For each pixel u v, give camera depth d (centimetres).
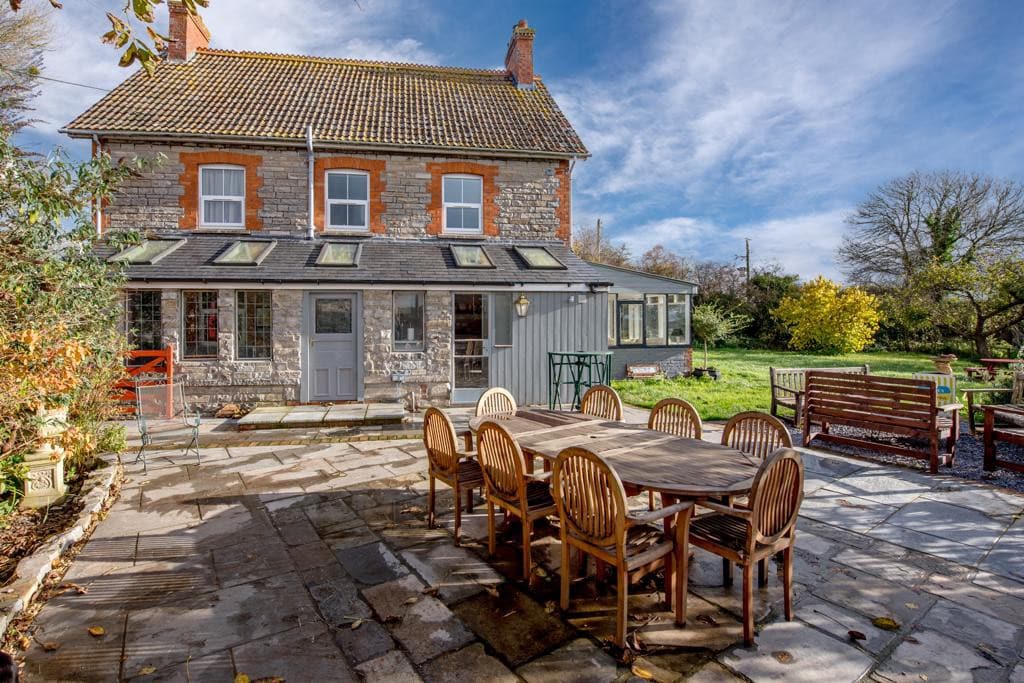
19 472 465
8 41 942
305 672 270
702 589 357
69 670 270
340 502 526
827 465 651
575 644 294
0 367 408
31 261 482
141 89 1222
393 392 1070
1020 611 325
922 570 380
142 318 996
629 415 988
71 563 390
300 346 1034
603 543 302
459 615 324
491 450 390
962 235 2511
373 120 1254
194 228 1107
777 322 2752
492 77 1581
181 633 304
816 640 295
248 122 1158
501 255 1171
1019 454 703
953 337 2367
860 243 2828
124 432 725
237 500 532
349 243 1141
